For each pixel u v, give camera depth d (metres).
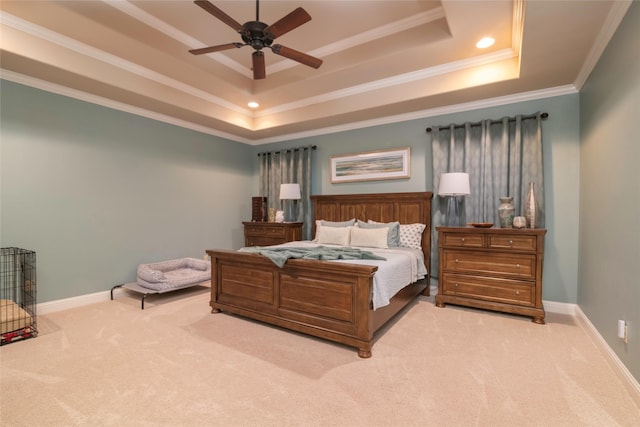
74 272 3.52
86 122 3.61
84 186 3.60
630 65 1.88
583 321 2.92
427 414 1.65
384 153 4.44
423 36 3.03
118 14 2.83
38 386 1.90
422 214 4.05
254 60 2.64
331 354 2.35
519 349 2.41
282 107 4.80
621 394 1.83
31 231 3.21
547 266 3.39
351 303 2.40
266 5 2.82
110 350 2.39
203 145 4.99
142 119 4.17
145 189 4.21
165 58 3.37
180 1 2.77
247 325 2.94
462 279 3.35
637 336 1.76
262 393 1.84
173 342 2.55
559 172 3.33
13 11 2.55
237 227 5.59
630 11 1.87
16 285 3.11
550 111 3.37
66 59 2.99
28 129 3.18
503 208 3.27
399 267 2.94
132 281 4.05
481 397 1.80
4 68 2.95
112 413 1.65
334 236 4.08
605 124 2.36
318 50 3.61
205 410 1.69
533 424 1.58
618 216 2.07
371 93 3.97
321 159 5.08
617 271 2.07
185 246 4.72
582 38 2.37
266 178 5.62
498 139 3.60
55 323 2.97
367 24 3.11
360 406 1.72
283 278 2.79
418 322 3.00
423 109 4.04
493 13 2.49
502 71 3.15
